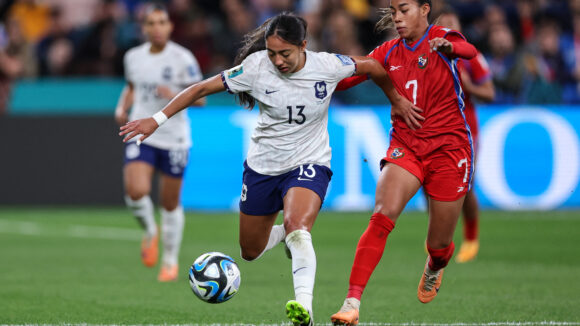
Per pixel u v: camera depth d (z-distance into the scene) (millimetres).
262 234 20344
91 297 24516
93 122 53094
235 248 37469
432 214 19750
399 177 19125
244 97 19328
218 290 18625
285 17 17422
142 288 26422
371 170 52031
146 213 30047
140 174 29328
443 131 19406
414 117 19375
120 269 31250
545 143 52250
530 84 53938
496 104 53594
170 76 29703
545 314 21422
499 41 54406
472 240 33375
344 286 26641
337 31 56719
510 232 43125
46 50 59031
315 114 18516
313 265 17250
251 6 61312
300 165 18766
